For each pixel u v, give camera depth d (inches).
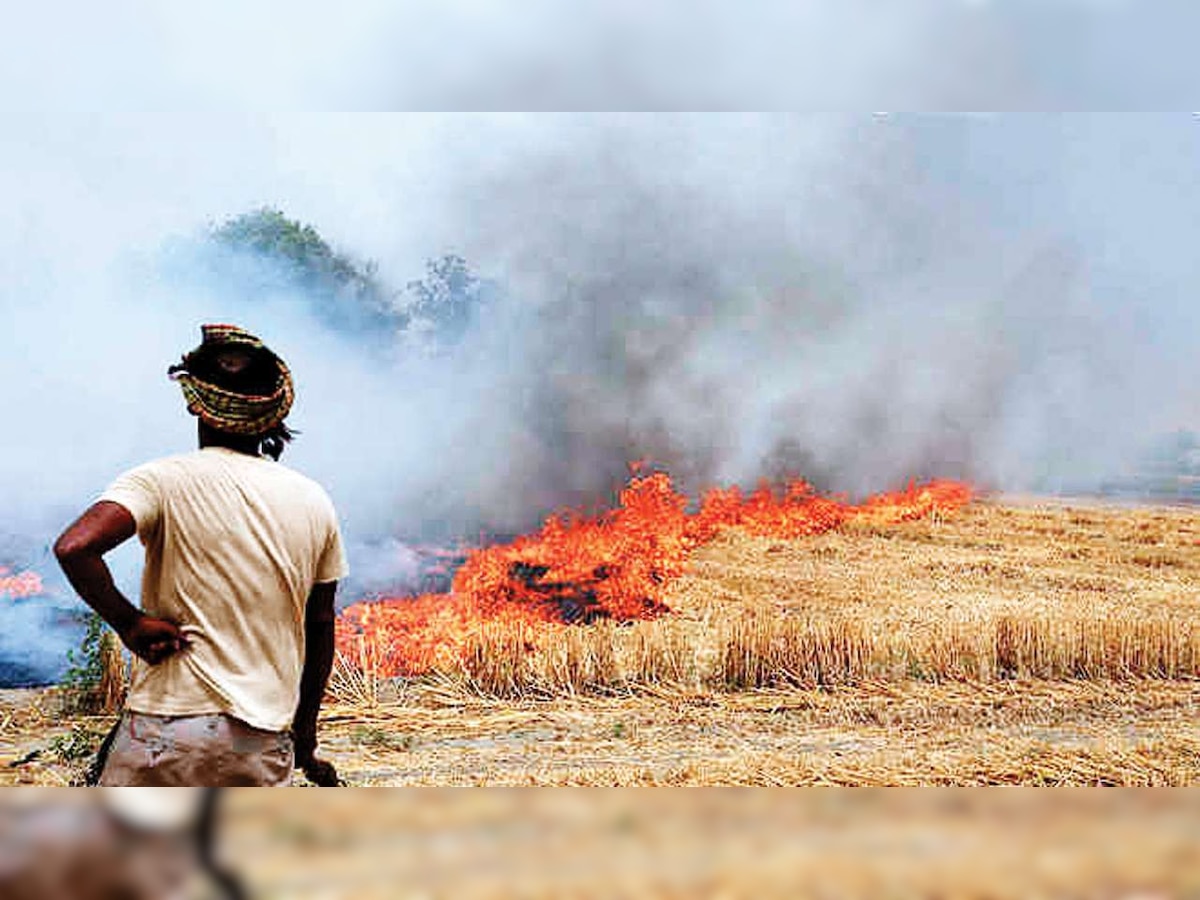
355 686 206.2
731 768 173.9
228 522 83.7
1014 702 204.2
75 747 176.1
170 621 83.1
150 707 82.3
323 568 89.4
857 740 187.2
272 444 91.7
